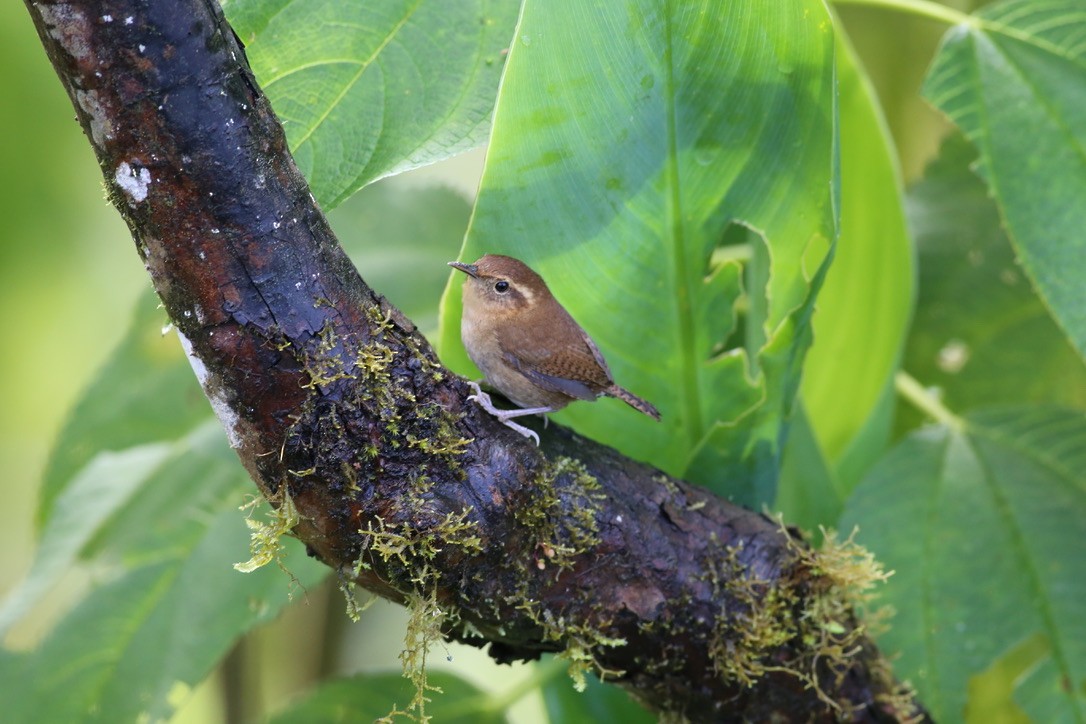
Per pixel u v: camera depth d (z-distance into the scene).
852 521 5.30
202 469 5.34
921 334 5.43
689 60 5.16
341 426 5.12
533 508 5.14
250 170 5.10
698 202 5.19
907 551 5.29
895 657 5.25
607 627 5.17
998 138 5.27
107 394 5.39
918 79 5.48
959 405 5.44
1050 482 5.30
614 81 5.16
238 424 5.12
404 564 5.13
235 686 5.50
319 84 5.17
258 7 5.16
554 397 5.24
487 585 5.14
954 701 5.27
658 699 5.21
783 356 5.20
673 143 5.18
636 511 5.16
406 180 5.40
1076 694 5.26
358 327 5.12
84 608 5.31
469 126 5.17
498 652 5.19
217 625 5.29
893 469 5.31
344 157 5.17
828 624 5.18
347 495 5.12
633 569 5.16
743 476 5.23
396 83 5.17
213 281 5.11
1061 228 5.26
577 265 5.20
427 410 5.13
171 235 5.10
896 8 5.28
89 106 5.09
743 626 5.18
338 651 5.55
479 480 5.13
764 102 5.17
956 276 5.43
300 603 5.48
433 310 5.36
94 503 5.35
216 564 5.31
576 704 5.31
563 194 5.18
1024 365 5.43
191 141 5.09
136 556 5.32
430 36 5.18
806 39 5.15
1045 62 5.27
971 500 5.30
